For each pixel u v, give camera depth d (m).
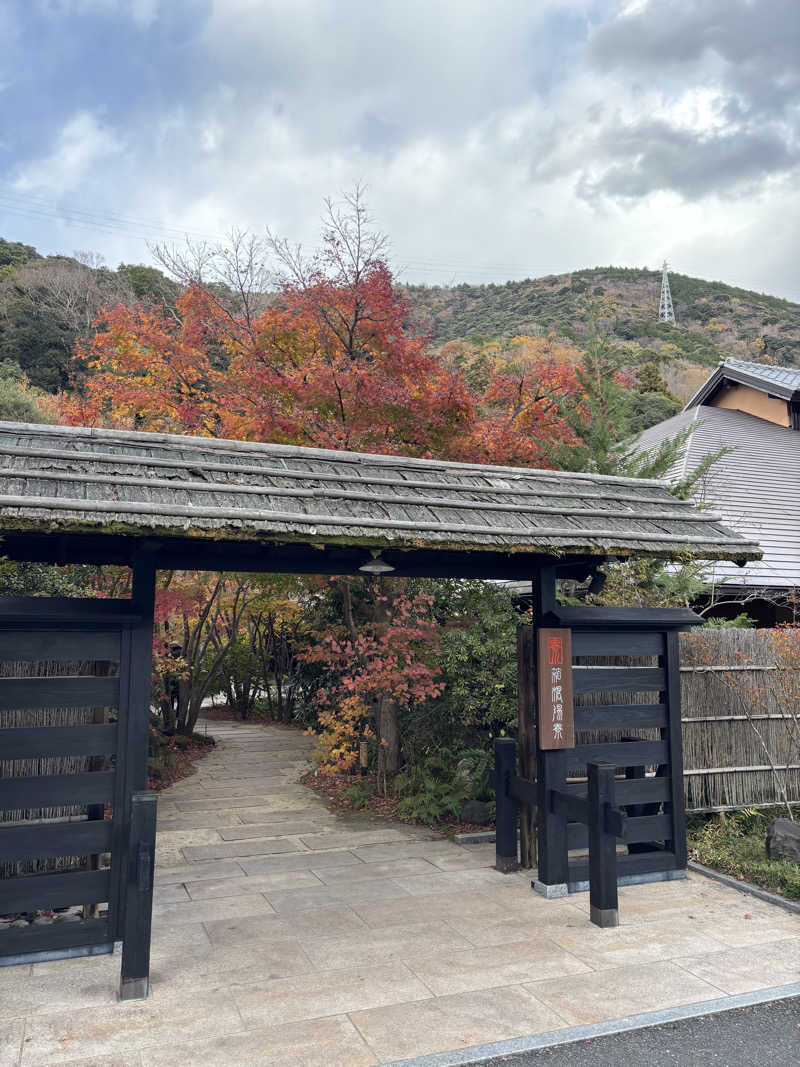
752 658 7.33
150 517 4.04
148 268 36.91
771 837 6.38
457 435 9.02
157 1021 3.81
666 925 5.21
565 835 5.94
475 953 4.71
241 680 18.67
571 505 5.90
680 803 6.36
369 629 9.73
